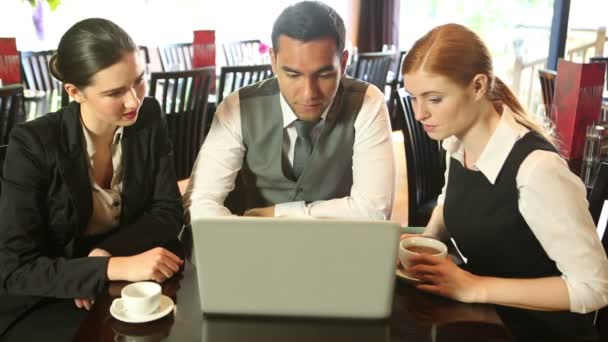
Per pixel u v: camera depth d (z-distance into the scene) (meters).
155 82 2.92
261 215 1.57
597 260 1.07
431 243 1.18
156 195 1.52
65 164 1.33
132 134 1.45
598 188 1.33
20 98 2.39
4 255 1.24
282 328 0.92
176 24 5.31
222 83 3.21
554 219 1.07
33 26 4.57
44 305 1.38
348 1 5.94
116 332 0.92
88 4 4.80
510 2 5.57
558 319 1.16
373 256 0.88
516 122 1.17
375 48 6.12
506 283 1.06
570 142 2.07
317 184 1.65
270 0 5.66
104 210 1.44
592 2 5.09
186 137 3.18
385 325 0.94
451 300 1.05
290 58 1.32
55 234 1.38
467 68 1.08
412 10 6.19
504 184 1.14
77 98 1.33
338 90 1.60
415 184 2.25
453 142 1.26
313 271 0.89
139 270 1.13
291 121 1.58
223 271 0.90
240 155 1.66
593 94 2.05
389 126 1.66
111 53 1.24
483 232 1.21
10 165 1.29
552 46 5.03
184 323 0.95
